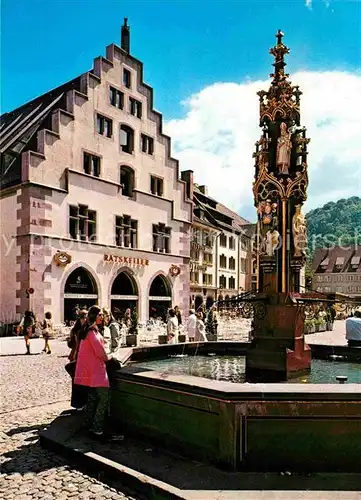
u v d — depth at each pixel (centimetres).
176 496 421
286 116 786
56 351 1839
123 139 3144
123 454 534
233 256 5847
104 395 603
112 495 459
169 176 3484
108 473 500
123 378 604
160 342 1880
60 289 2594
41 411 822
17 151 2767
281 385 494
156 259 3316
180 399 520
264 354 720
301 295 757
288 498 412
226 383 510
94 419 605
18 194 2538
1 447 615
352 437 463
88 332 618
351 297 780
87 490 472
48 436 609
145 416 574
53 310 2548
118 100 3084
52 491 470
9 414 800
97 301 2842
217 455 482
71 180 2709
